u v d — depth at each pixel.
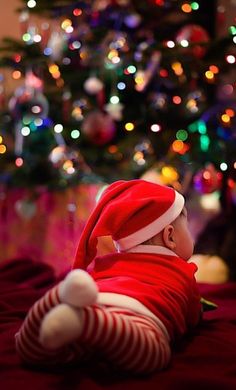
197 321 1.30
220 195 2.93
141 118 3.00
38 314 0.97
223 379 1.01
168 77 2.84
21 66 2.96
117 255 1.19
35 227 3.31
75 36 2.88
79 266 1.19
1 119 3.19
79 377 1.00
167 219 1.19
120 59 2.81
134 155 2.92
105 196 1.21
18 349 1.05
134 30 2.98
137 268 1.15
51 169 3.08
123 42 2.82
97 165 3.00
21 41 3.23
